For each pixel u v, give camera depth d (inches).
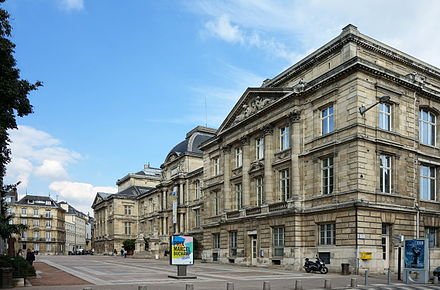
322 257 1373.0
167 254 2812.5
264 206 1646.2
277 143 1648.6
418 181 1440.7
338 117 1374.3
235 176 1931.6
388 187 1363.2
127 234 4202.8
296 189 1498.5
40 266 1686.8
